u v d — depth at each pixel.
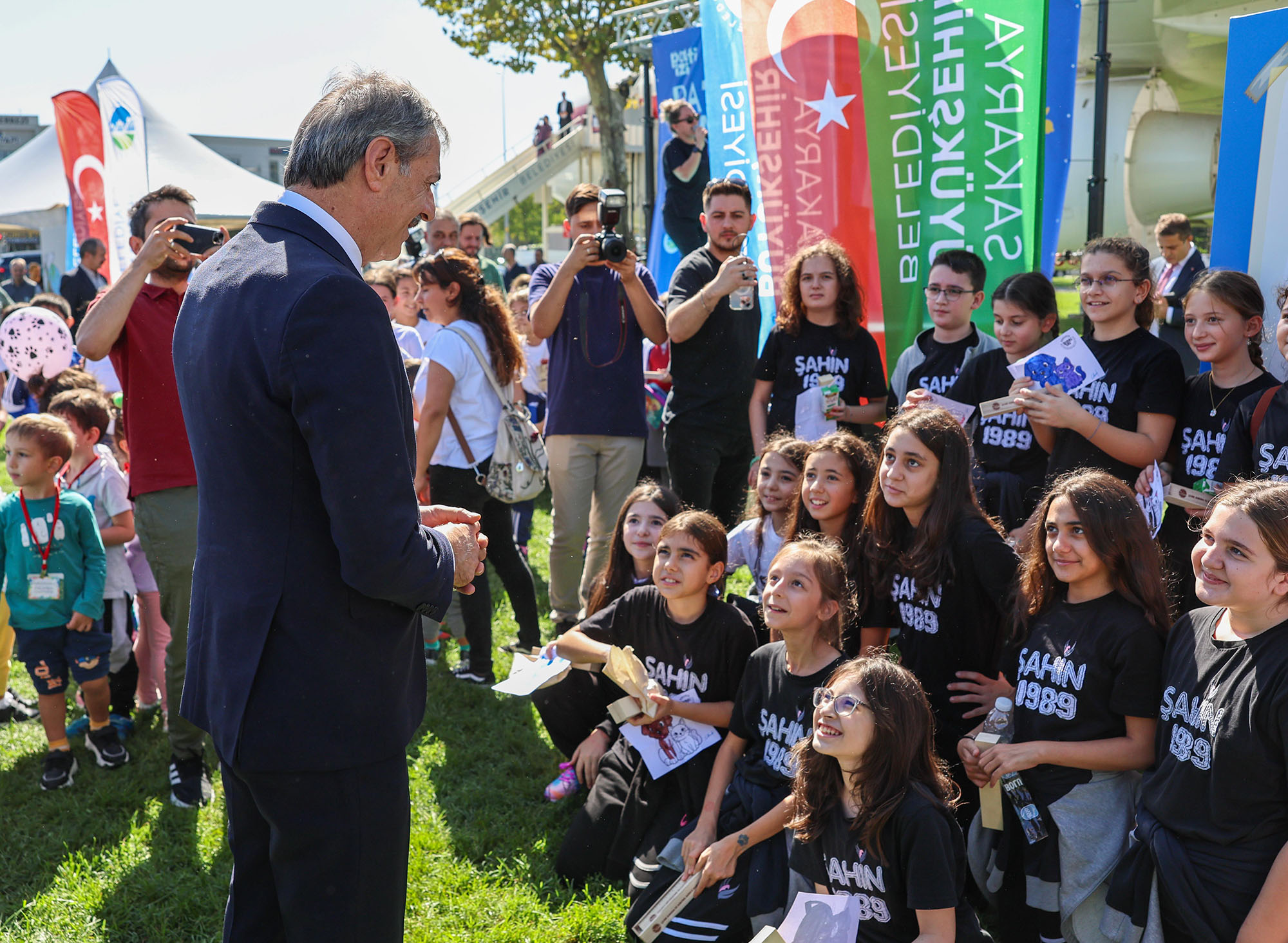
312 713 1.73
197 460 1.81
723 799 2.94
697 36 8.41
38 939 2.89
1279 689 2.07
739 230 4.83
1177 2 8.73
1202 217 9.34
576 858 3.14
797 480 3.71
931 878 2.20
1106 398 3.36
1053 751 2.44
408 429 1.77
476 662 4.62
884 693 2.30
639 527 3.71
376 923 1.86
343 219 1.82
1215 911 2.13
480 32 19.89
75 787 3.81
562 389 4.70
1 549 3.82
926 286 4.73
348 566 1.66
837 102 4.89
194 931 2.95
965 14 4.47
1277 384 3.15
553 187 21.83
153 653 4.45
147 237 3.58
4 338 6.05
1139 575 2.48
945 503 2.94
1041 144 4.43
